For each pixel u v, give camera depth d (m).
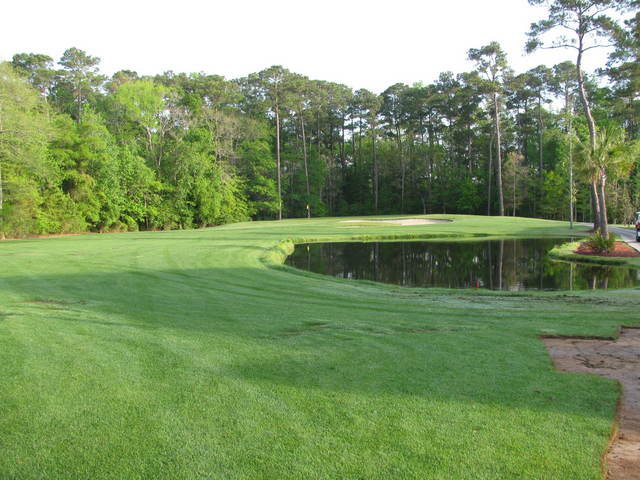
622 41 29.41
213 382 4.94
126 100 49.88
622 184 52.34
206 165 52.84
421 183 77.06
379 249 27.30
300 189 75.19
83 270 15.21
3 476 3.20
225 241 27.69
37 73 59.84
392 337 6.88
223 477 3.20
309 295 11.64
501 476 3.17
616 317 8.44
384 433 3.79
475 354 5.95
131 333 7.00
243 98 69.50
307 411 4.21
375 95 73.00
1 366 5.37
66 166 40.38
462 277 17.75
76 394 4.58
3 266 16.03
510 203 68.12
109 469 3.30
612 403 4.34
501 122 68.75
